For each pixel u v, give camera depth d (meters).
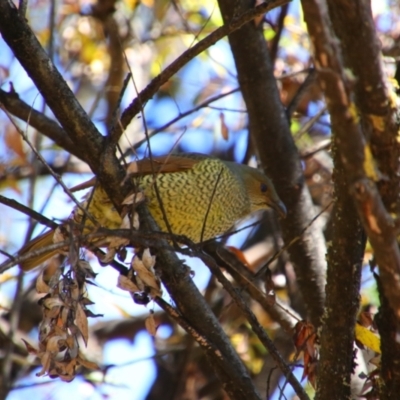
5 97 11.83
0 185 14.31
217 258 10.92
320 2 5.40
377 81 6.29
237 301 8.04
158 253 8.49
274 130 11.41
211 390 14.10
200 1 15.56
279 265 14.08
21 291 12.23
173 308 8.34
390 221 5.75
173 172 10.41
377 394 8.14
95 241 8.20
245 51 11.30
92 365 7.72
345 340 7.84
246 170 11.73
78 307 7.66
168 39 15.87
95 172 8.19
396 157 6.63
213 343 8.52
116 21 14.64
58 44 15.92
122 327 15.46
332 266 7.71
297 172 11.42
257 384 12.21
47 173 15.19
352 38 6.17
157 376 15.23
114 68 14.30
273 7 7.42
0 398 11.80
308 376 8.33
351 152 5.67
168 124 11.39
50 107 8.12
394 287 5.98
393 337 7.40
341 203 7.45
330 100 5.58
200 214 10.71
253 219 15.85
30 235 11.68
